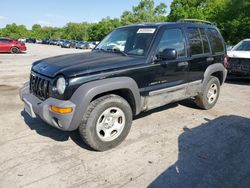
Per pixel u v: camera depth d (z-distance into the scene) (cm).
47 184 300
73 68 353
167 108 584
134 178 315
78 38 10631
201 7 4675
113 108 375
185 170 334
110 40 500
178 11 4300
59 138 417
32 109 378
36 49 3472
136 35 457
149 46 423
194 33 513
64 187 295
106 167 337
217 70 562
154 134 442
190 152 382
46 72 372
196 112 564
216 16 3500
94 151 378
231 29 3186
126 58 407
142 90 410
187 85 495
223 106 620
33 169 328
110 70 369
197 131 460
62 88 341
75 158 357
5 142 399
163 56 413
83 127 357
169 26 462
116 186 299
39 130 445
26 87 436
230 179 317
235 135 446
